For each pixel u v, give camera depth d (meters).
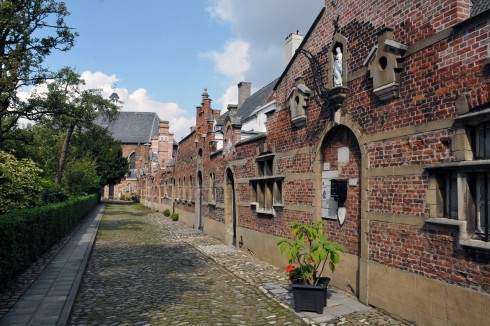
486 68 5.32
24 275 9.90
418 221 6.40
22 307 7.21
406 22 6.85
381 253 7.21
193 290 9.02
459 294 5.60
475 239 5.49
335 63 9.03
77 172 33.38
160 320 6.84
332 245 6.96
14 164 14.46
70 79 21.06
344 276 8.55
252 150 13.77
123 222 27.27
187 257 13.62
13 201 13.70
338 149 8.99
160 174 39.72
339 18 8.87
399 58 6.84
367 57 7.54
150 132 78.25
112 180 55.69
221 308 7.58
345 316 6.97
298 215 10.45
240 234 14.83
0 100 17.67
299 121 10.31
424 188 6.32
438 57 6.12
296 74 10.86
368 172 7.64
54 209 14.99
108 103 26.67
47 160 31.45
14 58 15.87
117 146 54.97
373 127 7.57
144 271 11.18
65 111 21.23
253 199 13.66
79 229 21.20
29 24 17.23
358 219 8.22
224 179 17.03
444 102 5.98
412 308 6.45
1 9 15.39
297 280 7.46
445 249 5.88
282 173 11.38
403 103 6.82
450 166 5.75
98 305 7.76
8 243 8.30
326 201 9.38
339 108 8.66
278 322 6.75
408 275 6.56
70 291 8.38
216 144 19.47
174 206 31.66
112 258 13.29
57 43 18.25
